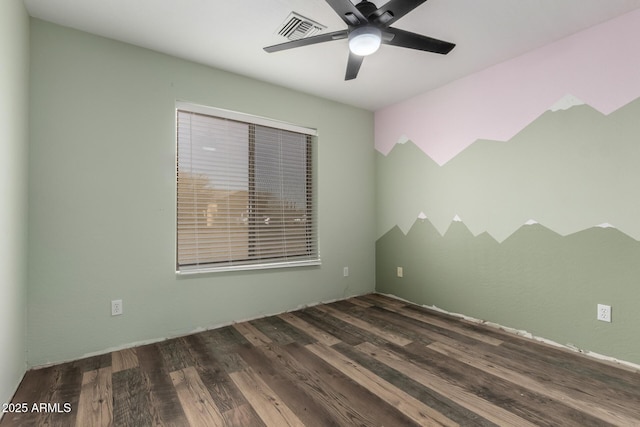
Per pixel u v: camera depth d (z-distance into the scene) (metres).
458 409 1.53
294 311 3.14
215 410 1.53
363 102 3.55
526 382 1.78
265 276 2.99
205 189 2.68
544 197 2.36
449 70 2.76
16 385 1.72
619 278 2.01
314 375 1.87
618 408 1.53
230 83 2.77
